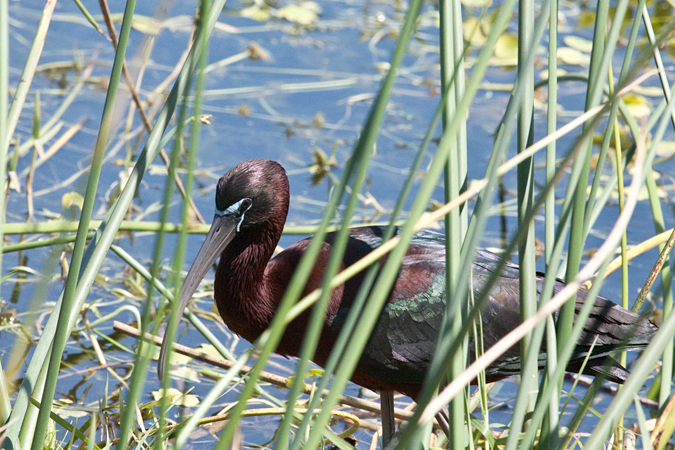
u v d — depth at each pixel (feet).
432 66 48.29
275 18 52.13
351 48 49.44
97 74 44.45
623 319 24.77
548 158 16.37
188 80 10.29
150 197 37.22
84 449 22.00
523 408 13.91
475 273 25.61
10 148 38.68
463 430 14.20
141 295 32.32
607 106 10.23
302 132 41.98
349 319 11.27
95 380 27.73
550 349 16.12
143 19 48.73
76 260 13.91
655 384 27.09
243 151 40.34
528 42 15.07
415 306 25.17
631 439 22.20
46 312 30.48
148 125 32.14
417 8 9.25
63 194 36.22
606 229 37.24
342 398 25.79
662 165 41.32
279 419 26.94
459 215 14.84
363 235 26.86
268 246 25.39
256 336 26.48
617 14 14.48
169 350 10.63
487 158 41.37
